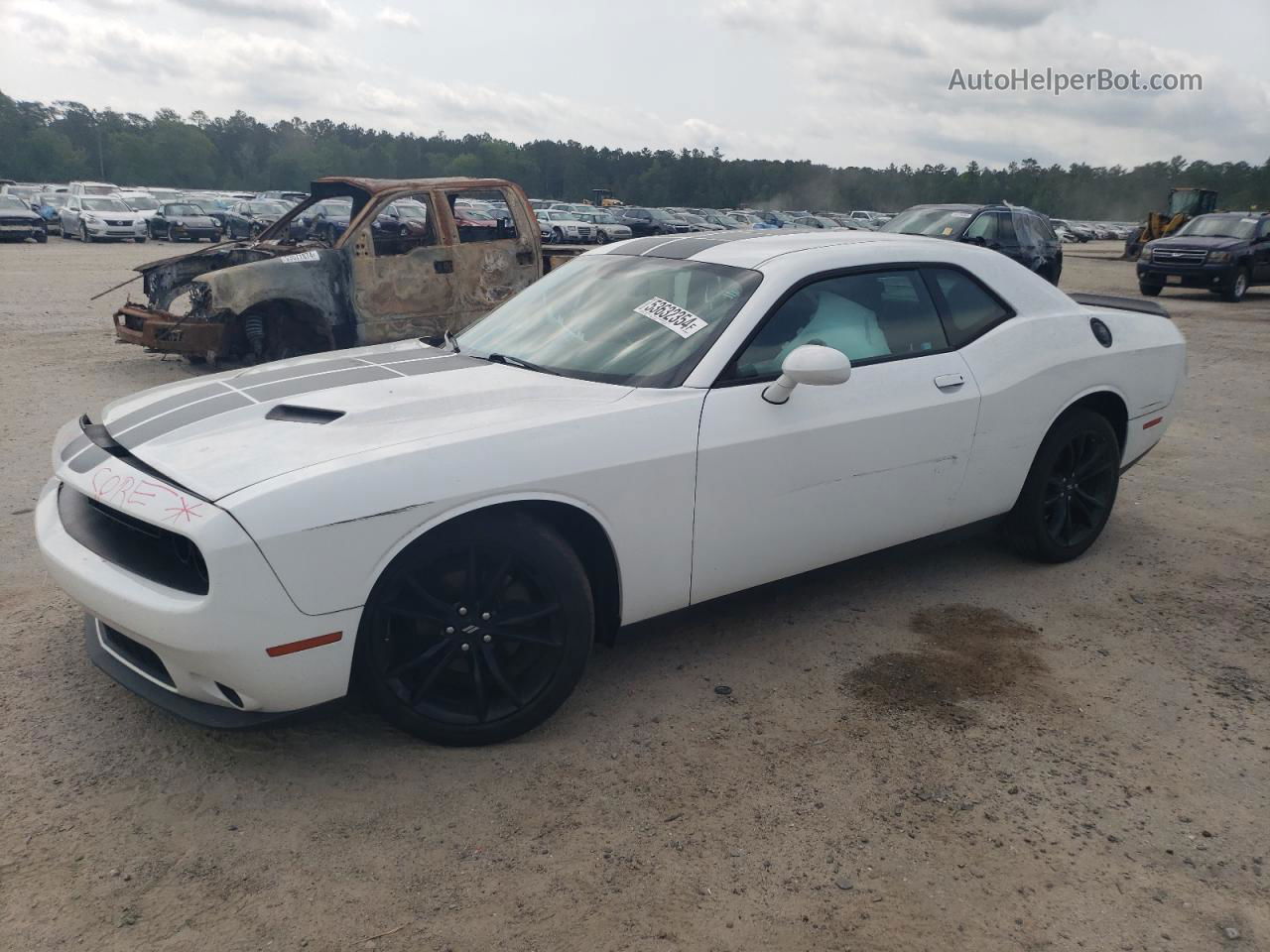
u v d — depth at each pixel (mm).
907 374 3625
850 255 3668
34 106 148375
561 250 10586
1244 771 2898
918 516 3779
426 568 2725
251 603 2455
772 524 3330
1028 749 2992
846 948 2184
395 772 2814
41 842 2479
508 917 2256
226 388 3291
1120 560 4586
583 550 3107
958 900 2338
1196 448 6785
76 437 3141
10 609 3816
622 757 2914
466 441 2742
